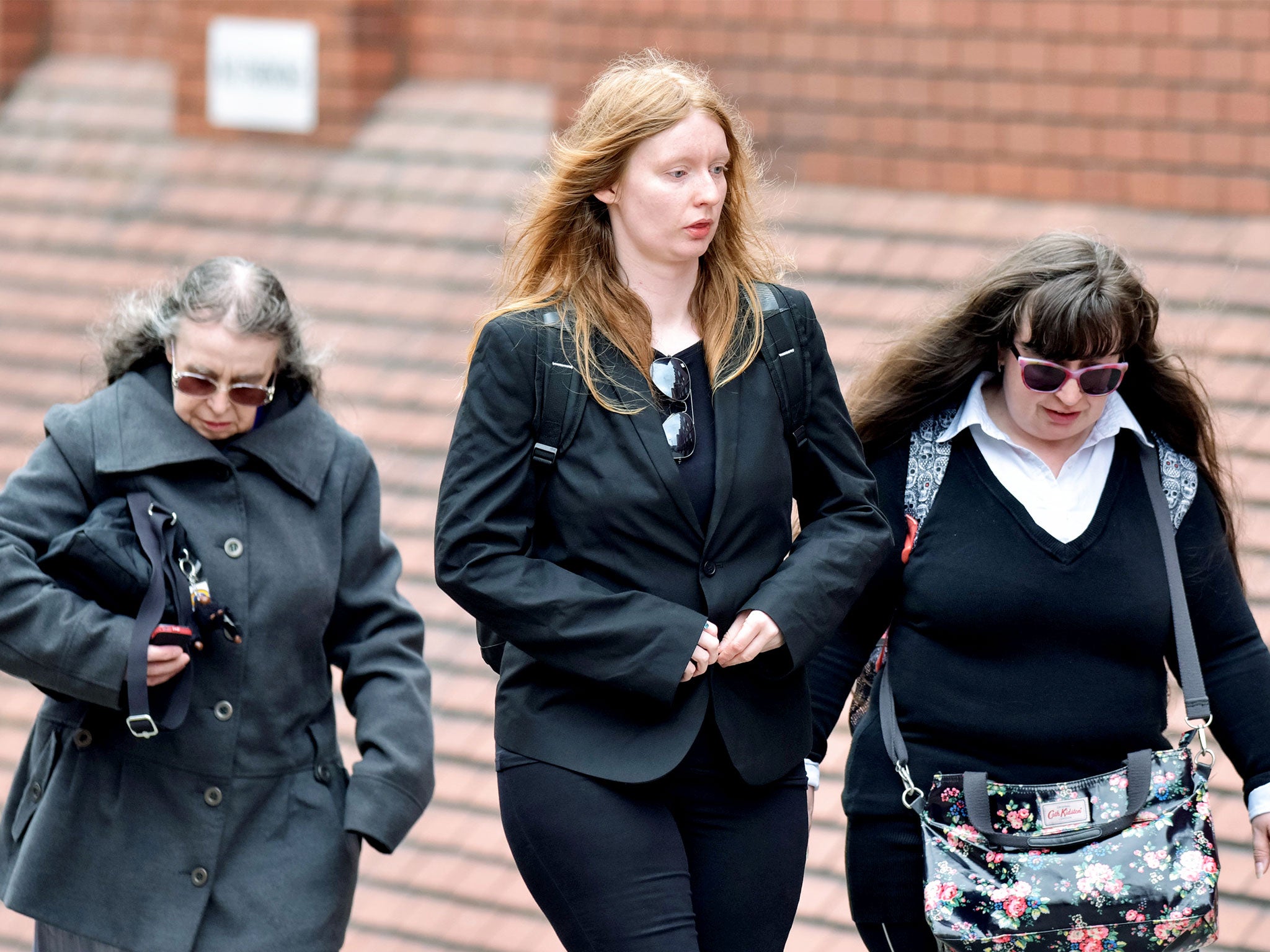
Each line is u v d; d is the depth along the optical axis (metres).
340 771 12.73
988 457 12.02
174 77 31.84
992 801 11.57
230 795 12.04
